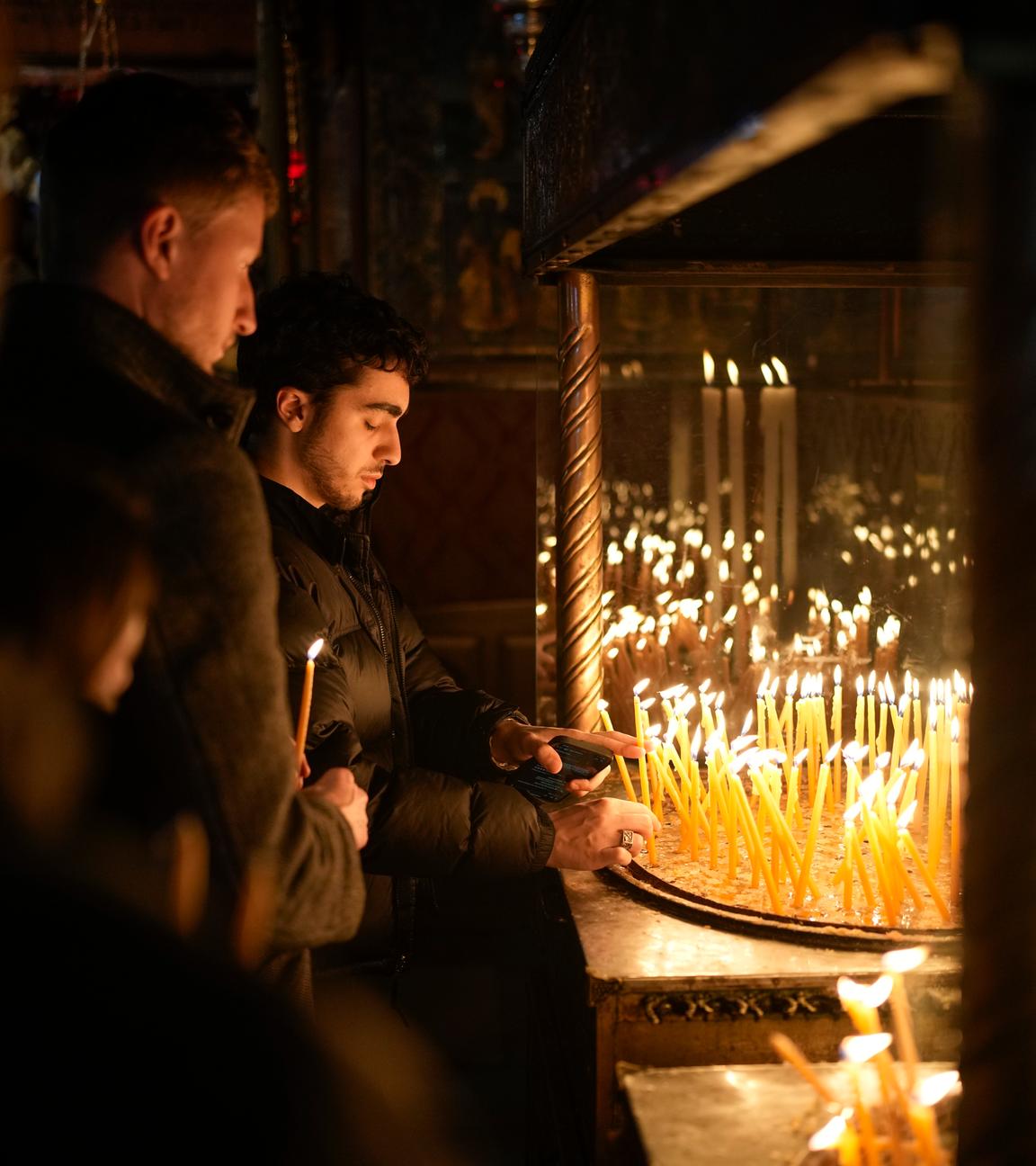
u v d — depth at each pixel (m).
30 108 3.87
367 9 3.99
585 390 1.81
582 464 1.83
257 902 0.91
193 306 1.05
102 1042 0.51
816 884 1.37
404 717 1.67
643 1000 1.12
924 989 1.10
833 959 1.17
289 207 4.14
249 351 1.59
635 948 1.20
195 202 1.02
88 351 0.98
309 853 0.99
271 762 0.96
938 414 2.04
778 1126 0.88
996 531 0.56
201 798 0.93
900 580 2.06
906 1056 0.84
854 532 2.11
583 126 1.19
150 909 0.56
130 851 0.61
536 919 1.76
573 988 1.31
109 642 0.65
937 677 1.99
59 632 0.62
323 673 1.41
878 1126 0.87
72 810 0.61
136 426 0.93
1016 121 0.52
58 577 0.62
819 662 2.02
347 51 4.06
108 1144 0.50
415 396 4.14
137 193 1.01
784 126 0.65
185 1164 0.51
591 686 1.88
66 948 0.52
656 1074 0.96
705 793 1.73
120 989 0.52
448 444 4.18
